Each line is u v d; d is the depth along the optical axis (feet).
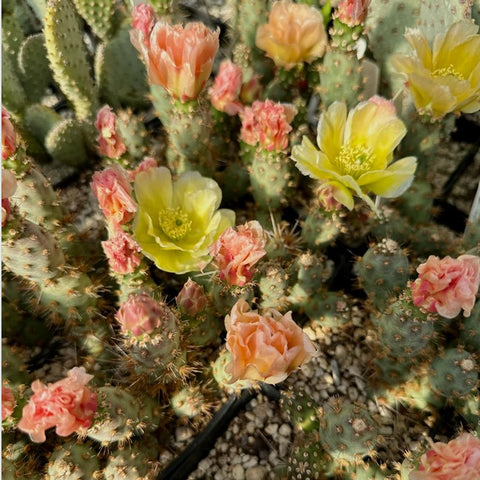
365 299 1.77
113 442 1.46
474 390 1.39
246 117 1.52
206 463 1.55
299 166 1.35
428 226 1.69
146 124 2.12
